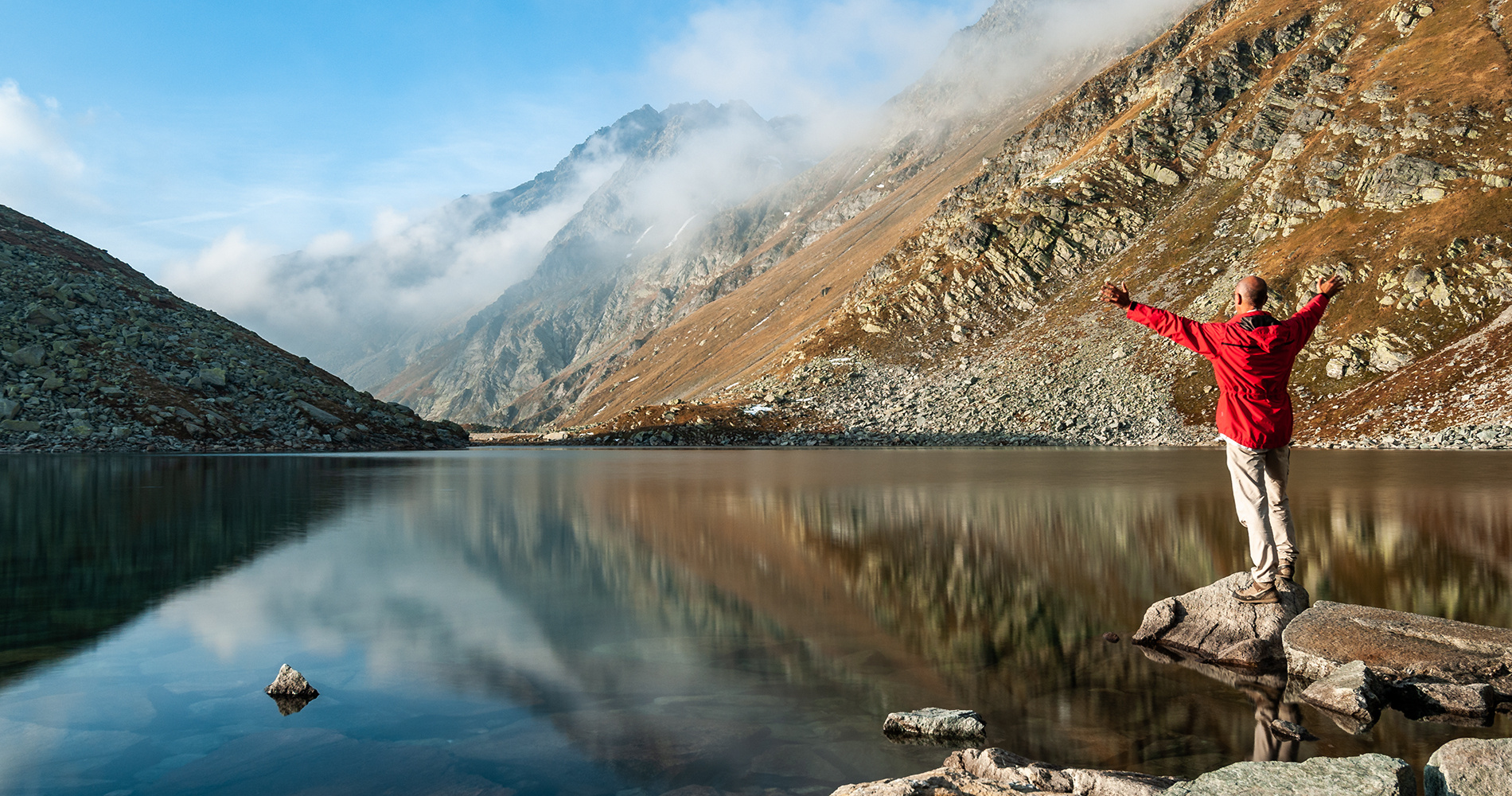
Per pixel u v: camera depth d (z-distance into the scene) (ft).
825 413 374.63
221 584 39.86
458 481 118.21
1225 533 57.88
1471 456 171.12
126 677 25.11
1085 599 36.68
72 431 184.24
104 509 72.54
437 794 16.66
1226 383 27.66
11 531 58.23
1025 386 348.38
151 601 35.81
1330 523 62.49
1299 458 168.96
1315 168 360.69
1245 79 476.95
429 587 39.68
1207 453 217.97
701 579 42.06
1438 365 247.29
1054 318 402.11
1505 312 253.24
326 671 25.73
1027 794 16.08
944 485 108.88
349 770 18.04
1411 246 289.53
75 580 40.42
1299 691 23.77
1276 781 15.56
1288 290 314.76
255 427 217.97
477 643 29.17
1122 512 72.54
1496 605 33.53
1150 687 24.18
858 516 71.46
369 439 248.93
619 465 177.47
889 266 548.72
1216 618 29.01
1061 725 20.99
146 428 193.88
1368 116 361.92
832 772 17.95
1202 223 405.18
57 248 247.29
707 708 22.33
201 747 19.39
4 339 197.36
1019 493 94.68
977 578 41.88
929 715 20.79
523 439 425.69
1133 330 358.64
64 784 17.21
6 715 21.67
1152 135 479.82
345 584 40.04
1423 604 33.83
